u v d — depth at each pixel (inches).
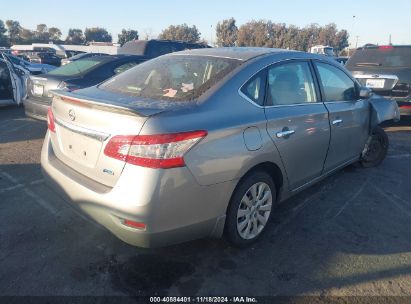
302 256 124.1
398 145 260.4
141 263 117.1
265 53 137.4
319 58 158.4
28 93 258.2
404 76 284.7
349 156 180.4
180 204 100.5
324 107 151.8
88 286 106.3
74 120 113.0
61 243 126.5
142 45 417.4
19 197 159.3
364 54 311.4
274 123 124.0
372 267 119.6
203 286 108.0
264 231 134.0
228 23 2500.0
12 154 215.9
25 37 3754.9
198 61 133.8
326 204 163.9
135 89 126.9
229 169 109.0
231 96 116.3
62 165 121.0
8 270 111.9
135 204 95.7
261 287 108.4
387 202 167.9
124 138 98.0
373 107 189.9
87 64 274.5
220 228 113.8
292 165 135.7
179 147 97.9
